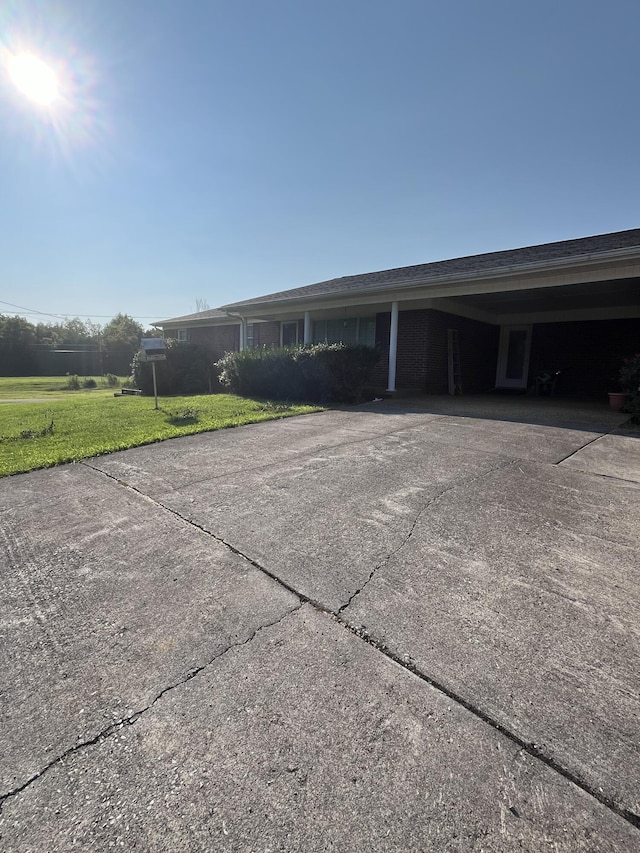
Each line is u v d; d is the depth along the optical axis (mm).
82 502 3736
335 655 1852
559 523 3109
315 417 7676
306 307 11898
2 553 2850
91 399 13805
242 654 1872
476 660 1810
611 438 5621
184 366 15422
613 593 2271
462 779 1303
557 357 12047
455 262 12320
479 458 4746
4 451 5590
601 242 8984
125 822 1202
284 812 1219
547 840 1136
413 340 10969
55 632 2059
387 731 1475
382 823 1183
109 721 1551
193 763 1377
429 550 2746
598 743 1420
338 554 2719
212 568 2598
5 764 1389
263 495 3781
